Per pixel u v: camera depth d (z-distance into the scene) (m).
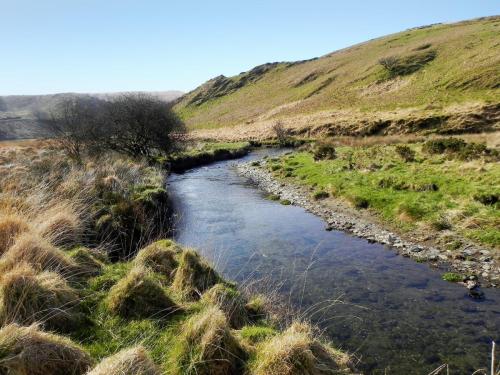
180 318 5.90
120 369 3.90
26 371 3.89
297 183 26.38
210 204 22.55
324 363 5.08
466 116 51.44
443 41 97.94
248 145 60.66
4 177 13.83
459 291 10.21
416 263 12.30
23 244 6.44
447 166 21.78
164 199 18.84
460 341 7.94
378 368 7.16
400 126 55.09
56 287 5.69
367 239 14.90
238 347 5.17
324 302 9.85
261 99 119.88
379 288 10.62
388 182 20.06
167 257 8.27
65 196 12.05
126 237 11.97
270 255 13.60
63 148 32.62
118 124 35.84
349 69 108.06
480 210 14.50
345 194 20.22
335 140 54.00
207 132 95.88
